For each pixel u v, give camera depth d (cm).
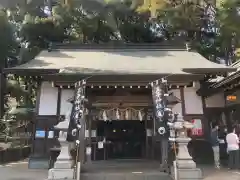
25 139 2294
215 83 1465
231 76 1267
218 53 2400
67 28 2333
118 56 1536
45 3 2288
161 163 1196
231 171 1163
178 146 1012
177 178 955
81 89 1091
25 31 2128
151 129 1445
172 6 2248
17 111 2283
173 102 1273
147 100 1362
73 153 1023
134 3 2270
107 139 1591
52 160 1210
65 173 965
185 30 2323
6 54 1905
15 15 2189
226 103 1414
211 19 2356
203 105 1397
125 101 1362
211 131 1326
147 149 1471
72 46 1662
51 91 1380
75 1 2195
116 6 2292
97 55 1566
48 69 1267
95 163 1334
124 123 1611
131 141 1597
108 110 1390
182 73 1205
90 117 1392
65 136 1004
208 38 2412
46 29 2142
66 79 1205
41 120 1356
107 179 998
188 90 1402
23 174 1129
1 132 2141
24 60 2148
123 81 1199
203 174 1085
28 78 1421
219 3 2100
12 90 2238
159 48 1661
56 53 1595
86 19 2252
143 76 1189
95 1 2231
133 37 2495
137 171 1081
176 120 1023
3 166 1430
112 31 2452
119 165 1262
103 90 1344
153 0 2219
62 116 1349
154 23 2447
